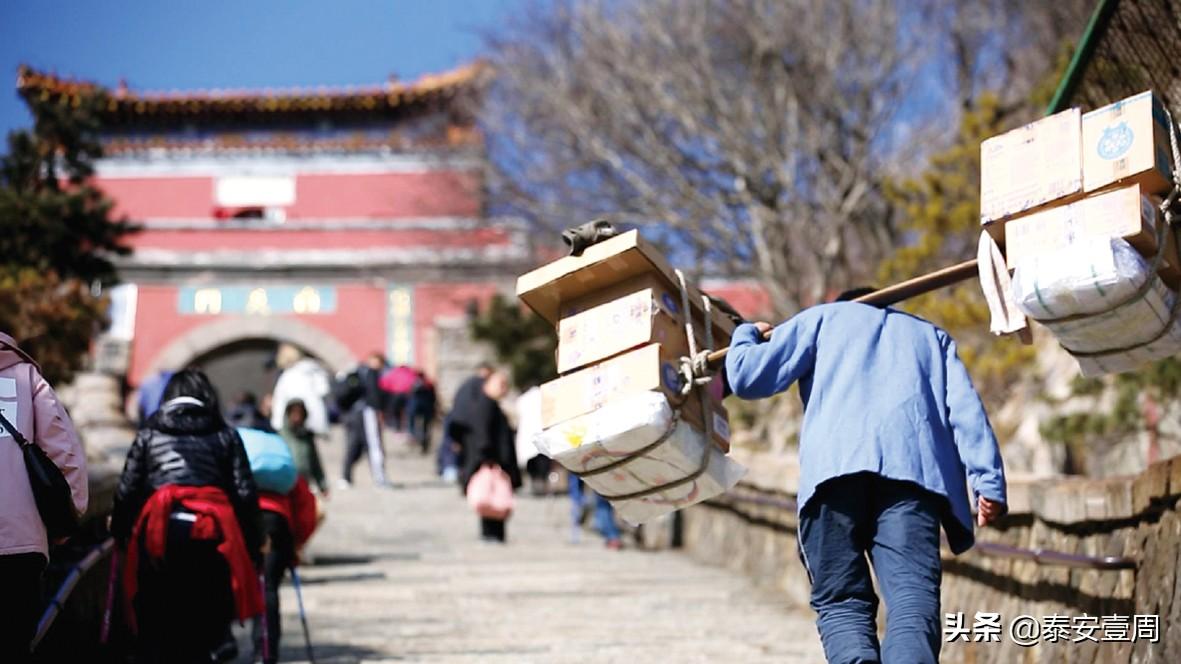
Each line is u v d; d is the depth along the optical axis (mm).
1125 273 4988
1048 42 25984
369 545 17359
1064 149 5266
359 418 24922
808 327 5473
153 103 43125
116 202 20656
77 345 18422
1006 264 5418
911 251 17812
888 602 5035
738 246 28812
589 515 20703
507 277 37219
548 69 30859
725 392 6082
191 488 7270
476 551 16719
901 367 5332
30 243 19734
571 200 30266
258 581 7496
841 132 28484
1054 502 7426
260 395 43094
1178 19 6766
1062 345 5406
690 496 5758
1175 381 12305
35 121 20688
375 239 42375
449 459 26156
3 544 5828
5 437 5973
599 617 11477
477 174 33438
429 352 40750
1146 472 6520
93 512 8891
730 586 13406
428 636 10477
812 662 9094
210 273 42125
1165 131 5223
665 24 28938
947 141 27266
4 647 5840
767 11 28219
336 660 9383
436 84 43125
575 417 5766
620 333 5762
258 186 43281
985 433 5199
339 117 44250
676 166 29297
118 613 9086
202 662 7301
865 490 5219
